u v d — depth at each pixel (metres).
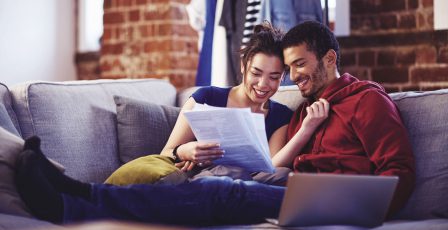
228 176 2.58
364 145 2.52
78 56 5.66
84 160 2.90
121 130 3.05
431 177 2.48
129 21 5.08
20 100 2.84
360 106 2.57
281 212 2.10
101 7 5.76
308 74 2.72
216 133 2.54
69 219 2.19
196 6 4.38
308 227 2.16
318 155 2.61
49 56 5.52
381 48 4.25
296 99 3.02
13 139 2.36
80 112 2.98
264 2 3.88
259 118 2.53
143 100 3.27
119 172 2.63
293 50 2.72
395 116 2.52
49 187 2.18
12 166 2.29
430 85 4.10
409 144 2.47
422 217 2.46
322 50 2.72
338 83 2.71
